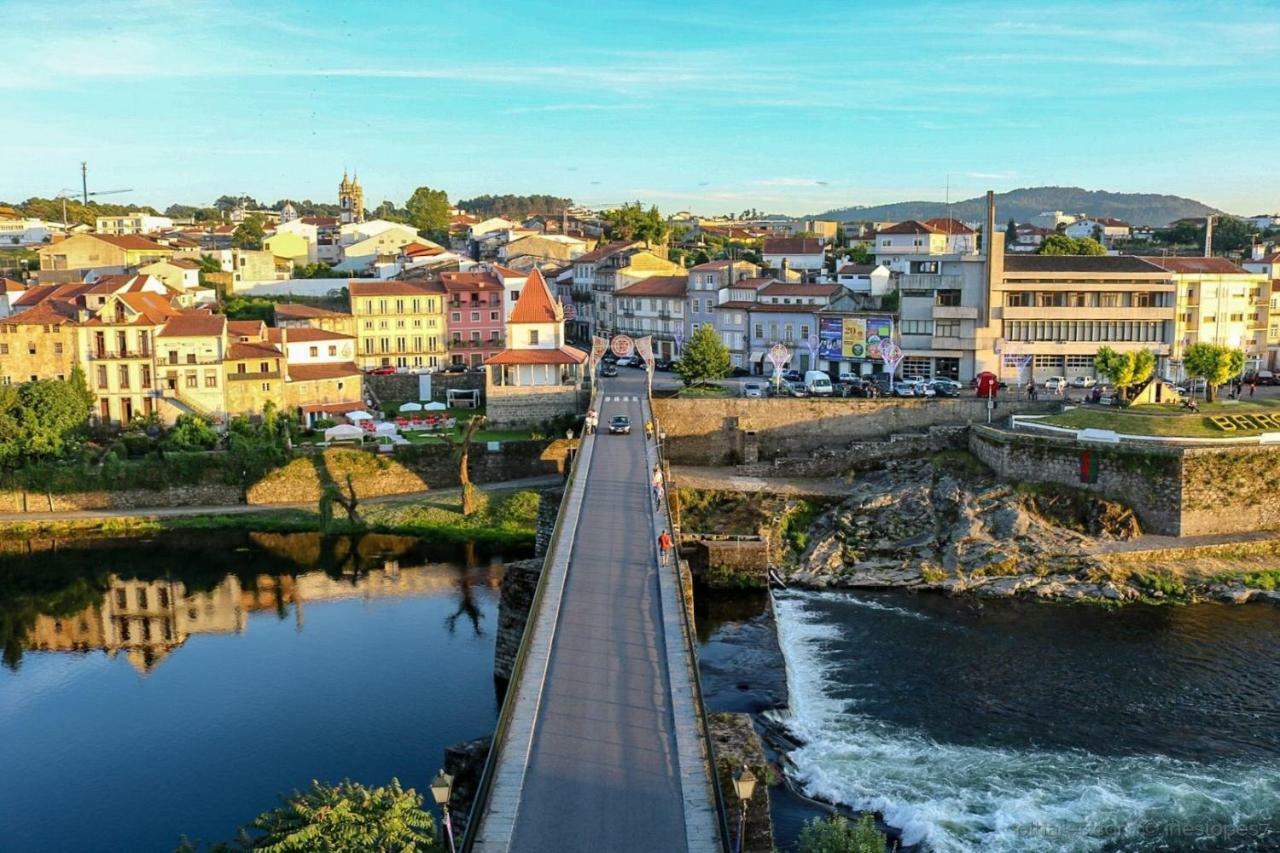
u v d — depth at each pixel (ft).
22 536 310.45
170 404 370.53
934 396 346.13
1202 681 200.13
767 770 139.23
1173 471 272.92
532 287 391.24
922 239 537.24
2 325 368.07
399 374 424.87
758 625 224.53
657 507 224.12
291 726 187.32
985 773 165.07
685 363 385.09
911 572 261.03
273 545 300.81
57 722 191.42
